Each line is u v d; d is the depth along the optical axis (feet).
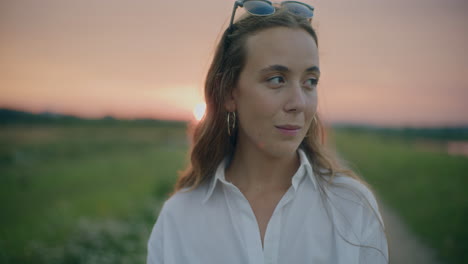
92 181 45.93
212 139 4.91
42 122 161.79
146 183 39.65
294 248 4.17
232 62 4.41
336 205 4.37
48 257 15.76
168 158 69.10
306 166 4.39
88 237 17.28
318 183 4.47
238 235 4.33
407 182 37.93
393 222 24.50
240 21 4.51
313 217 4.30
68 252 15.84
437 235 20.02
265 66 4.01
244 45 4.24
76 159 75.20
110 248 16.28
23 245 18.21
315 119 4.83
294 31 4.05
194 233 4.64
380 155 66.33
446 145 120.47
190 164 5.25
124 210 26.58
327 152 4.95
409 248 18.85
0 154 73.46
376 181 42.39
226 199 4.55
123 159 73.20
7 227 23.66
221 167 4.76
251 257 4.12
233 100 4.59
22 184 44.55
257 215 4.43
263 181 4.59
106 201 31.24
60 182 46.14
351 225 4.24
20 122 153.48
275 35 4.03
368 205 4.38
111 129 172.55
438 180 35.45
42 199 35.12
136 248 16.56
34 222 24.75
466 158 48.88
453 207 24.30
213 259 4.42
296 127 4.03
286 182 4.58
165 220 4.90
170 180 36.81
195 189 4.94
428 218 23.41
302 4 4.47
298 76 4.00
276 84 4.03
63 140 116.57
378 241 4.27
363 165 55.57
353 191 4.45
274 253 4.09
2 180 46.80
